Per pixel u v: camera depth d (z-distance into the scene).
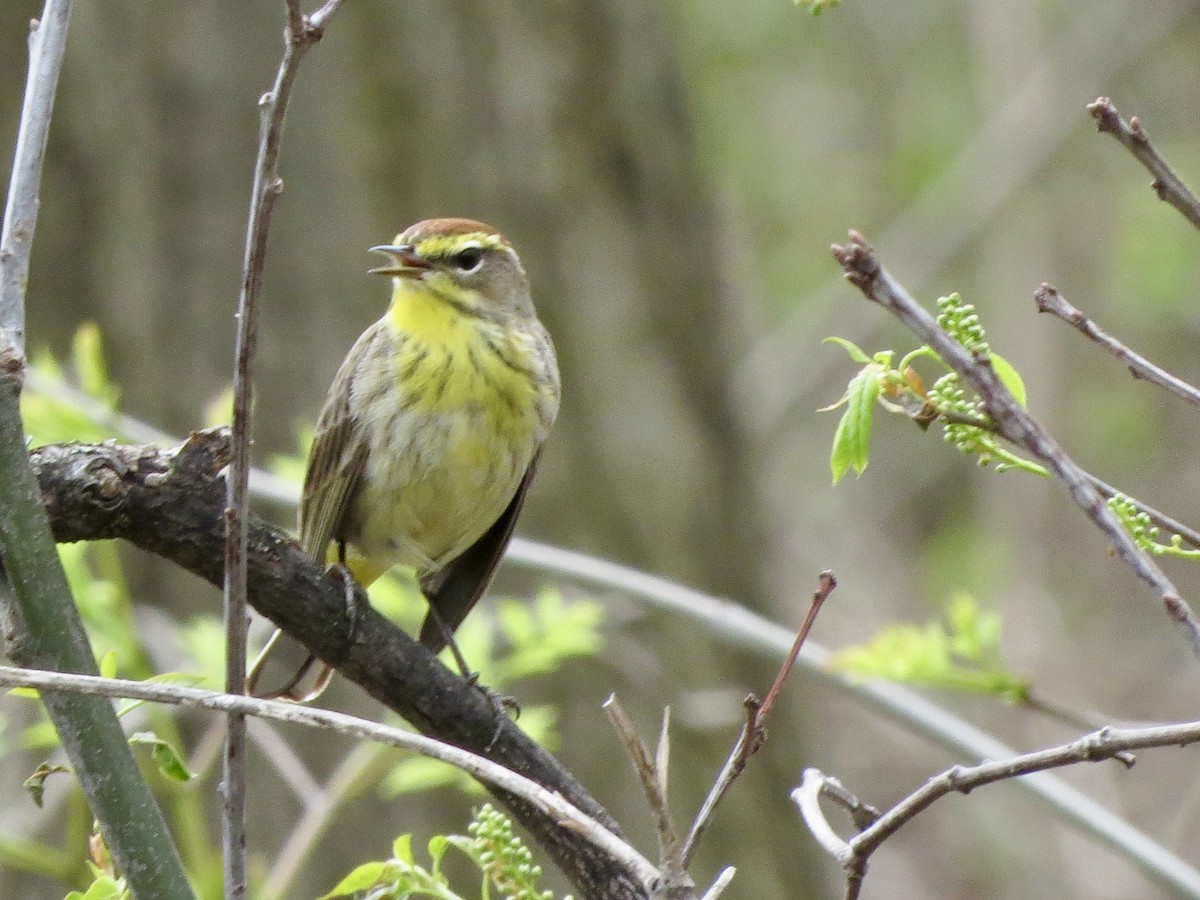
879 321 22.81
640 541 12.51
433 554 8.09
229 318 11.45
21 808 10.09
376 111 11.82
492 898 10.20
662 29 13.49
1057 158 22.94
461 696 5.39
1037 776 7.87
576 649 7.98
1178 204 4.32
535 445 8.19
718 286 13.70
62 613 4.41
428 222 8.35
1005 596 21.20
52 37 4.78
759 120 24.14
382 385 7.81
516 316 8.24
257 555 5.34
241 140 11.51
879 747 21.56
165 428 11.31
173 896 4.33
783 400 22.31
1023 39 22.94
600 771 11.84
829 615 22.36
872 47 24.52
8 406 4.43
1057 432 22.12
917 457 24.20
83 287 11.36
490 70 12.23
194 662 8.20
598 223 12.70
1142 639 21.42
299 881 10.75
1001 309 23.25
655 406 12.77
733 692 12.06
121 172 11.41
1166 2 22.28
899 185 23.89
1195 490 21.84
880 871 20.25
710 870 12.48
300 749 10.88
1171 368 22.17
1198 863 17.72
